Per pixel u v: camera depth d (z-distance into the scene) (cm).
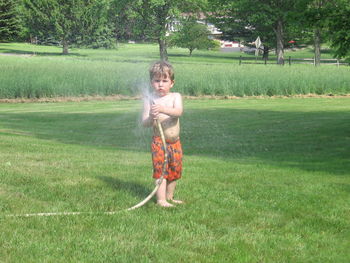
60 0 7294
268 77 2827
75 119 1730
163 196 468
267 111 1989
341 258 339
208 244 352
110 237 359
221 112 1942
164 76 469
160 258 321
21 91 2523
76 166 683
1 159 722
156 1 5659
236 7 5869
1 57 5184
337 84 2905
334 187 572
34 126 1512
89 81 2647
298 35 6116
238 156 923
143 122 472
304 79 2884
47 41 9394
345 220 430
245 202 482
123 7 6228
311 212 454
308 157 906
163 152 466
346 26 1332
